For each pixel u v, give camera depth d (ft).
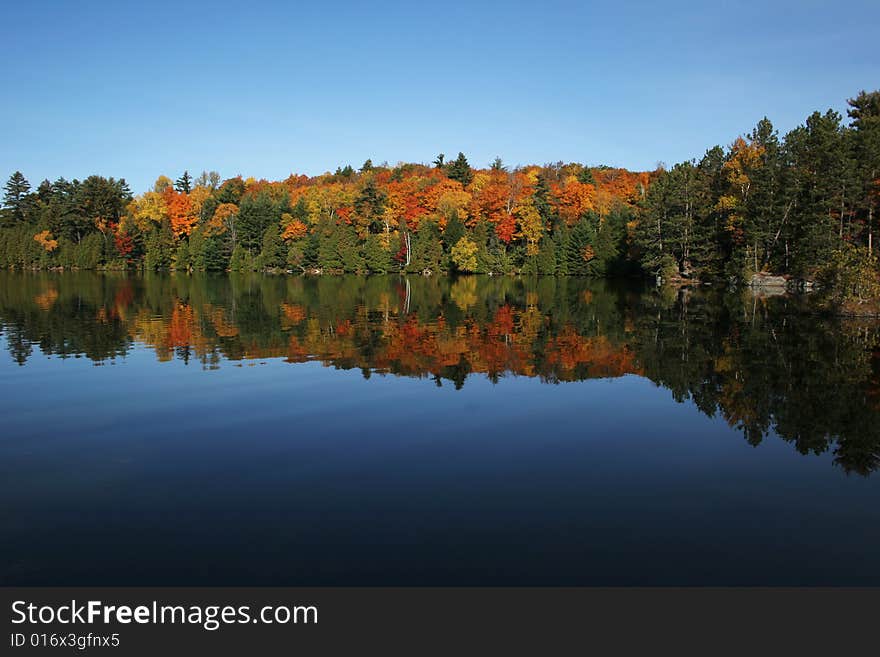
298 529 25.20
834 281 109.91
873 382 52.95
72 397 46.85
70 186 331.36
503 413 42.75
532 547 23.91
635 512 27.07
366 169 461.37
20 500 27.96
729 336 81.35
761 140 211.00
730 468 32.60
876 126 167.22
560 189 284.41
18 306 119.03
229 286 186.39
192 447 35.35
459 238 265.95
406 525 25.61
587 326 92.38
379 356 65.16
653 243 211.20
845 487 30.17
